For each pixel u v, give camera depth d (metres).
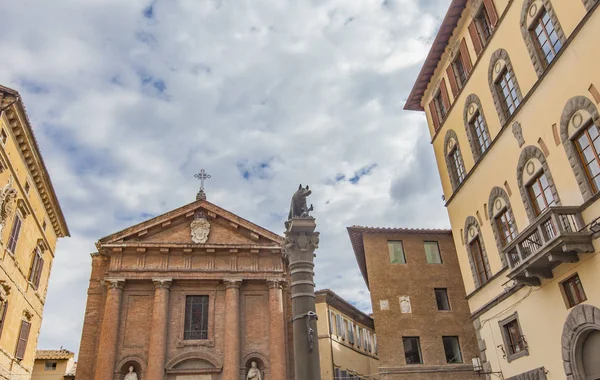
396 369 31.70
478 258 25.22
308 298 10.60
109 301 32.94
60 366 53.34
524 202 20.73
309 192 11.88
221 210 36.84
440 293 34.84
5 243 27.89
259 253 35.78
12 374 31.02
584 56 17.17
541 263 18.11
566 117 18.11
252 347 33.38
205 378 31.91
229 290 34.34
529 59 20.41
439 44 28.34
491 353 23.28
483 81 24.16
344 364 43.09
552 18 18.84
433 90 30.41
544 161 19.38
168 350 32.56
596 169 16.92
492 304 23.17
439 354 32.47
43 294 37.34
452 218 27.50
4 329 28.94
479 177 24.48
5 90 25.78
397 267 35.03
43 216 35.34
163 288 33.75
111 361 31.36
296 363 10.05
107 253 34.62
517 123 21.03
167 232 36.06
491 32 23.23
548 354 19.08
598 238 16.36
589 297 16.88
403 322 33.19
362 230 35.75
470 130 25.69
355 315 49.50
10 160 27.64
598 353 16.80
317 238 11.41
